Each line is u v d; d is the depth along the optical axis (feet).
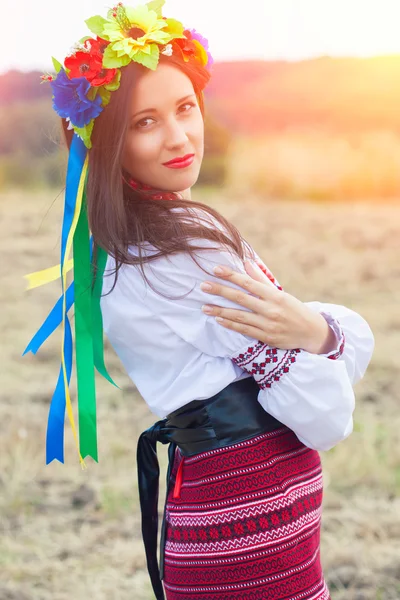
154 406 6.84
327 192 61.87
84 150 7.11
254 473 6.64
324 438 6.61
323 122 68.54
